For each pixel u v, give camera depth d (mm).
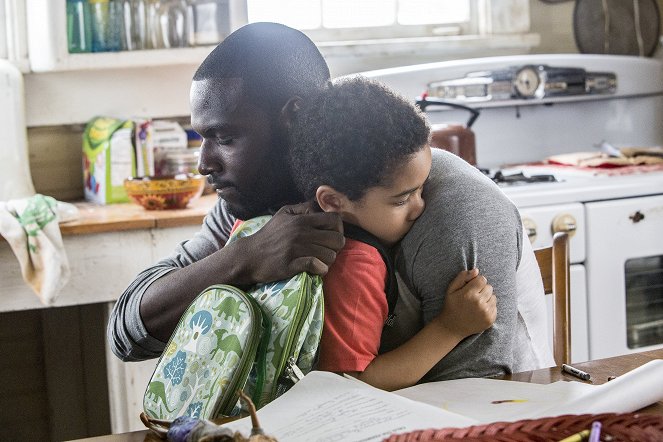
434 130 2850
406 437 1030
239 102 1487
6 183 2957
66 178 3291
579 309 2891
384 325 1443
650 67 3646
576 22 3803
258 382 1290
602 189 2900
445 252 1389
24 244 2590
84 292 2719
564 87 3486
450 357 1405
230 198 1556
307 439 1084
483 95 3381
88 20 3045
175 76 3328
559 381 1303
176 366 1357
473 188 1438
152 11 3076
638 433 1034
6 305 2648
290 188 1544
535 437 1030
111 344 1657
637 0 3855
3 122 2959
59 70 3008
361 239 1391
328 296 1361
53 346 3258
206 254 1689
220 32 3107
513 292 1451
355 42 3482
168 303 1501
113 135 3053
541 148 3617
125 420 2791
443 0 3713
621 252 2928
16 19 3109
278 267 1365
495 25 3662
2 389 3254
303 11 3537
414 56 3602
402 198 1370
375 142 1332
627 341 2990
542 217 2820
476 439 1025
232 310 1322
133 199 2889
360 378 1338
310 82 1524
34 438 3301
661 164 3248
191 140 3273
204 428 1077
